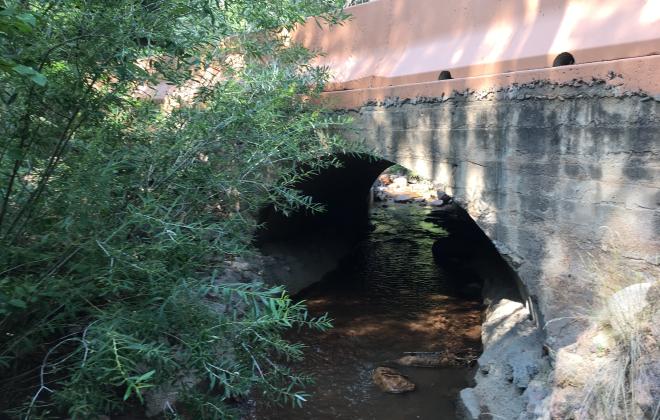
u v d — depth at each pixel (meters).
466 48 5.18
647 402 2.79
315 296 8.45
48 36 2.93
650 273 3.81
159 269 3.28
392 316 7.59
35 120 3.22
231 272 7.16
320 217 10.47
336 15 5.78
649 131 3.75
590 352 3.33
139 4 3.10
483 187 4.88
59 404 3.12
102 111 3.87
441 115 5.16
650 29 3.81
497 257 8.76
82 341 2.94
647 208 3.80
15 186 3.41
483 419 4.65
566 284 4.33
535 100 4.40
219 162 4.45
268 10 5.04
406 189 21.17
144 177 3.88
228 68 5.25
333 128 6.20
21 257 3.22
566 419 3.17
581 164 4.16
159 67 3.81
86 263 3.28
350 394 5.49
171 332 3.41
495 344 5.57
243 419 4.87
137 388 2.52
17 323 3.33
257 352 3.71
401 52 5.91
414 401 5.37
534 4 4.75
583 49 4.16
